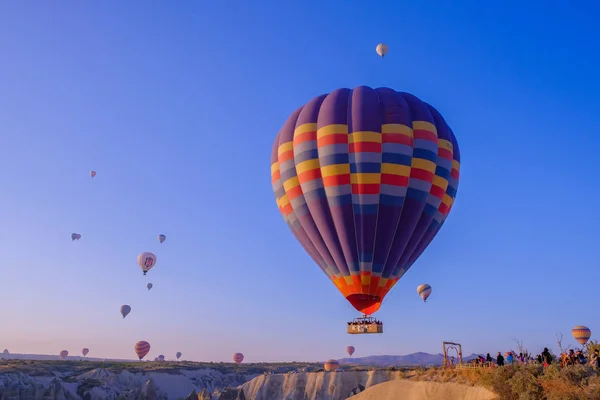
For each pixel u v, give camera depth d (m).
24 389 102.56
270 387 91.38
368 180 32.91
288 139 36.09
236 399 92.25
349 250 33.16
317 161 34.03
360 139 33.28
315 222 34.06
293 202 35.06
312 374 89.81
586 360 26.47
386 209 32.94
